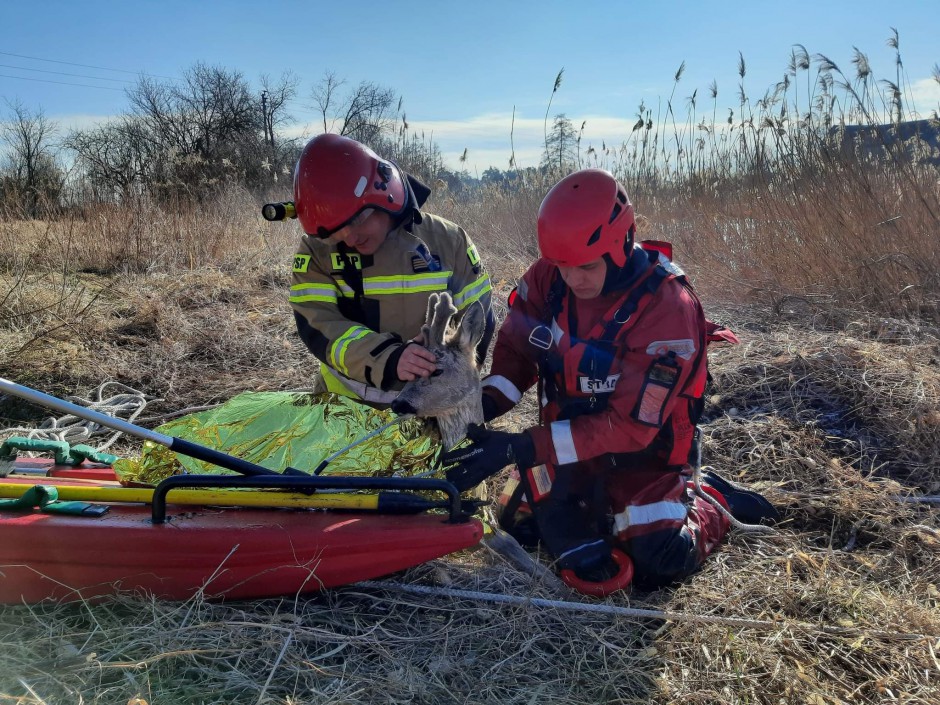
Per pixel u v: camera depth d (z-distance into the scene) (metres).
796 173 7.03
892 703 2.39
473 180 11.45
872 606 2.86
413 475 2.99
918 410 4.18
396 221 3.22
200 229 9.31
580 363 2.99
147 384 5.40
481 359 3.41
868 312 5.68
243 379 5.49
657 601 2.96
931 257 5.88
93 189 10.92
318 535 2.72
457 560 3.19
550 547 3.16
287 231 10.50
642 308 2.90
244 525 2.76
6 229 8.81
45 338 5.84
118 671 2.41
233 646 2.54
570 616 2.82
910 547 3.30
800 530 3.53
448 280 3.38
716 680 2.52
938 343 5.03
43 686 2.32
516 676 2.54
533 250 9.00
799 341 5.14
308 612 2.80
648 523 3.00
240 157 24.81
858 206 6.27
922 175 6.61
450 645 2.66
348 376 3.24
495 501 3.67
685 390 2.94
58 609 2.70
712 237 7.27
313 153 3.03
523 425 4.51
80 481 3.21
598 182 2.79
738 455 4.13
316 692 2.36
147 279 7.78
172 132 28.53
